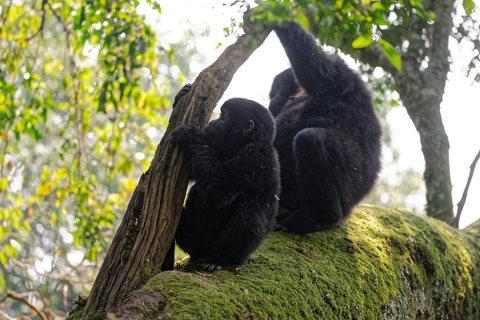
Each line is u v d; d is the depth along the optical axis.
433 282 6.56
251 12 5.55
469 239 8.15
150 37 9.05
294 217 6.07
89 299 3.87
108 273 3.91
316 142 5.87
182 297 3.67
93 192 9.53
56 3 9.41
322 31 4.66
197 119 4.65
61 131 9.52
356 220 6.66
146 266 4.00
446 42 9.83
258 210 4.65
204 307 3.61
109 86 9.28
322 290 4.86
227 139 5.20
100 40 8.93
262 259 4.97
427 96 9.73
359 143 6.52
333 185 5.99
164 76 10.54
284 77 7.67
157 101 9.92
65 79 9.73
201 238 4.84
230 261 4.62
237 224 4.56
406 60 9.84
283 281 4.61
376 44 9.46
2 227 9.15
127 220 4.13
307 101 6.87
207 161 4.53
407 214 7.36
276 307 4.21
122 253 3.96
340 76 6.89
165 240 4.19
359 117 6.66
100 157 11.30
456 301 6.95
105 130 10.12
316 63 6.77
